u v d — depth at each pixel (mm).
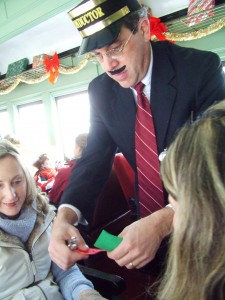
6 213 1083
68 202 1032
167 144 1022
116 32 835
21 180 1094
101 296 1032
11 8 2744
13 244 1072
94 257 1925
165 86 1003
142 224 721
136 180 1171
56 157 3920
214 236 399
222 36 2387
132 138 1110
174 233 451
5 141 1176
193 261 424
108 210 2031
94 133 1212
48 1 2416
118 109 1120
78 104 3814
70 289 1096
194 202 408
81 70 3510
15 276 1062
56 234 840
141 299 1774
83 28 875
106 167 1193
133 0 896
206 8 2084
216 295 407
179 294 442
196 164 416
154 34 2320
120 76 944
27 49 3939
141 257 691
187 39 2334
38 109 4324
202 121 457
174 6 2510
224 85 958
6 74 4191
